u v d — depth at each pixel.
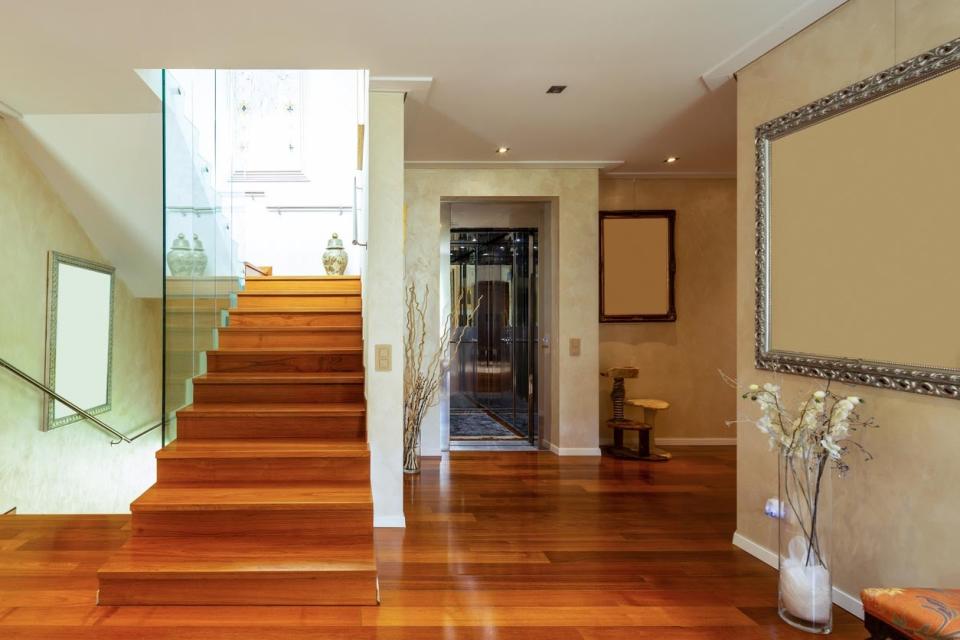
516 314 6.06
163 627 2.31
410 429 4.78
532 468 4.96
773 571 2.89
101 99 3.45
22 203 3.95
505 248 6.02
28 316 4.02
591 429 5.43
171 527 2.79
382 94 3.51
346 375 4.00
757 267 2.97
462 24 2.69
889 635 1.77
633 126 4.23
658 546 3.22
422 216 5.34
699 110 3.89
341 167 6.36
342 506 2.81
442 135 4.44
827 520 2.33
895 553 2.24
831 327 2.52
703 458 5.34
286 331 4.43
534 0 2.48
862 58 2.39
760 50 2.92
